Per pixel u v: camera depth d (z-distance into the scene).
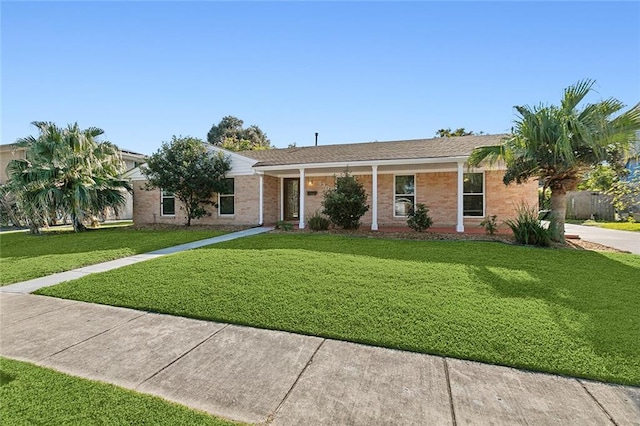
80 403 2.35
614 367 2.74
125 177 16.22
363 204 11.67
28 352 3.21
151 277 5.55
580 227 14.22
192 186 13.50
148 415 2.22
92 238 11.31
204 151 14.25
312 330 3.57
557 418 2.16
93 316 4.13
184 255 7.21
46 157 13.31
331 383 2.62
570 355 2.92
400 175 13.88
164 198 16.06
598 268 5.80
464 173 12.79
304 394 2.47
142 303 4.46
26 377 2.71
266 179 14.90
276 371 2.81
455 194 13.15
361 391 2.50
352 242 8.80
